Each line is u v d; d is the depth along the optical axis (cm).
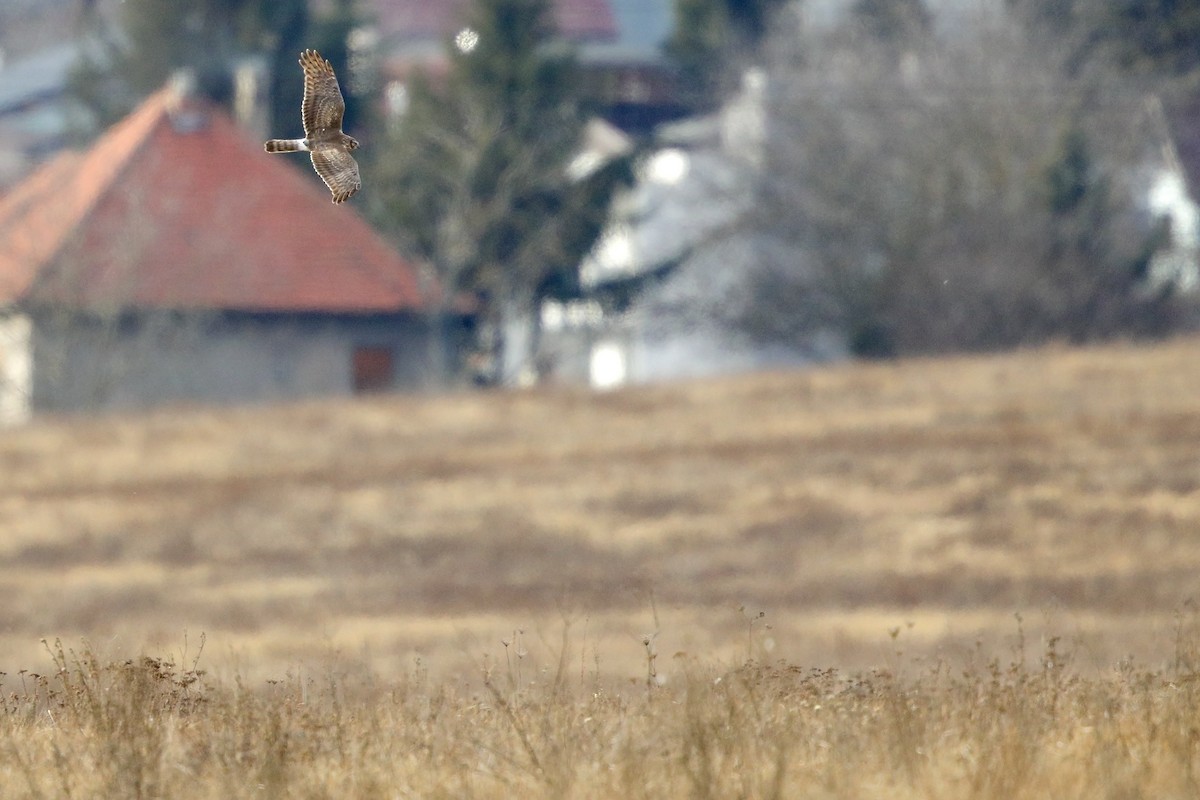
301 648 8550
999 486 13650
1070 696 4456
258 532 13925
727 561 11906
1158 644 7531
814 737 3941
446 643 8662
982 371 19088
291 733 4006
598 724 4088
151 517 14688
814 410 17700
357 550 13062
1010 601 10100
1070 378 18262
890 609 9962
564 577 11588
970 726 4031
